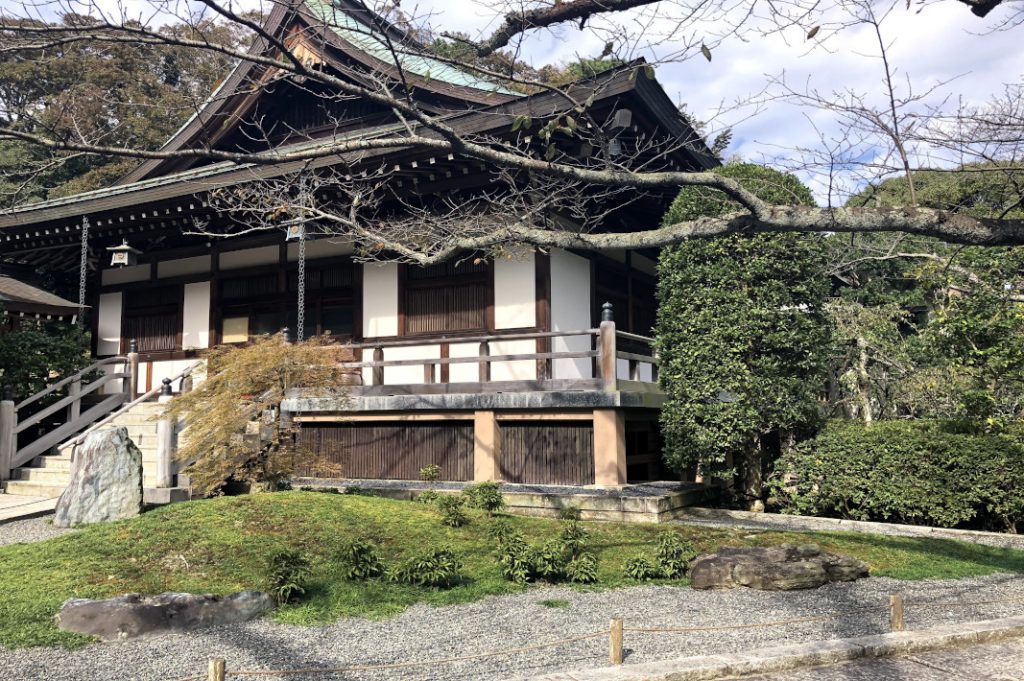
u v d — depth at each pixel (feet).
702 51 14.99
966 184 21.77
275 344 31.17
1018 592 21.38
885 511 32.30
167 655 15.70
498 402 33.55
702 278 34.71
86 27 12.76
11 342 43.93
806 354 33.71
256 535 24.00
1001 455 30.40
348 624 17.95
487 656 15.57
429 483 34.17
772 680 14.74
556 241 17.30
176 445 33.19
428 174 36.73
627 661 15.25
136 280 51.44
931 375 43.16
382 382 37.86
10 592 18.99
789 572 21.59
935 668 15.55
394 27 16.56
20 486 35.35
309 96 48.62
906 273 35.47
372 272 42.98
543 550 22.81
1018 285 30.30
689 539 26.71
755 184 33.63
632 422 38.29
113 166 71.87
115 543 23.03
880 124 16.49
